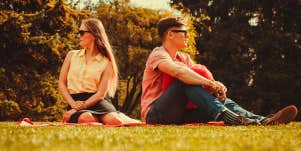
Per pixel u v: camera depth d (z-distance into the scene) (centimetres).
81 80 464
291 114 384
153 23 2542
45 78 1791
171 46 454
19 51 1678
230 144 166
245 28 2352
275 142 184
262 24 2333
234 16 2375
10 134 218
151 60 433
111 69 477
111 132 247
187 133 246
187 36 459
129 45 2488
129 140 186
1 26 1609
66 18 1755
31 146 152
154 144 165
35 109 1789
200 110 399
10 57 1692
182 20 454
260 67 2308
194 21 2452
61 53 1733
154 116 418
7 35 1623
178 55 469
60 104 1852
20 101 1789
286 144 178
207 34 2409
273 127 339
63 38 1759
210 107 387
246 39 2316
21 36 1628
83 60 473
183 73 397
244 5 2381
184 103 413
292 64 2275
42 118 1797
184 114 423
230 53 2341
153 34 2516
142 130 275
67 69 478
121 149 141
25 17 1688
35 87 1775
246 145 163
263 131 275
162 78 432
